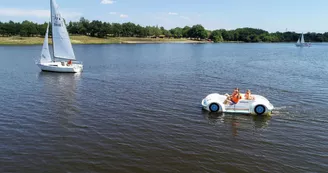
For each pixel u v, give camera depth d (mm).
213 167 16062
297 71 57625
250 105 26000
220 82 43188
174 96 32938
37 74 48719
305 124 23531
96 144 18797
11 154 17188
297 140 20125
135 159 16812
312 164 16594
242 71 56875
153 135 20562
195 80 44750
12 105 27984
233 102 26328
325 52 130750
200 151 18062
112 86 38750
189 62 74562
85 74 50000
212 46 185875
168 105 28844
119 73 51875
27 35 171625
